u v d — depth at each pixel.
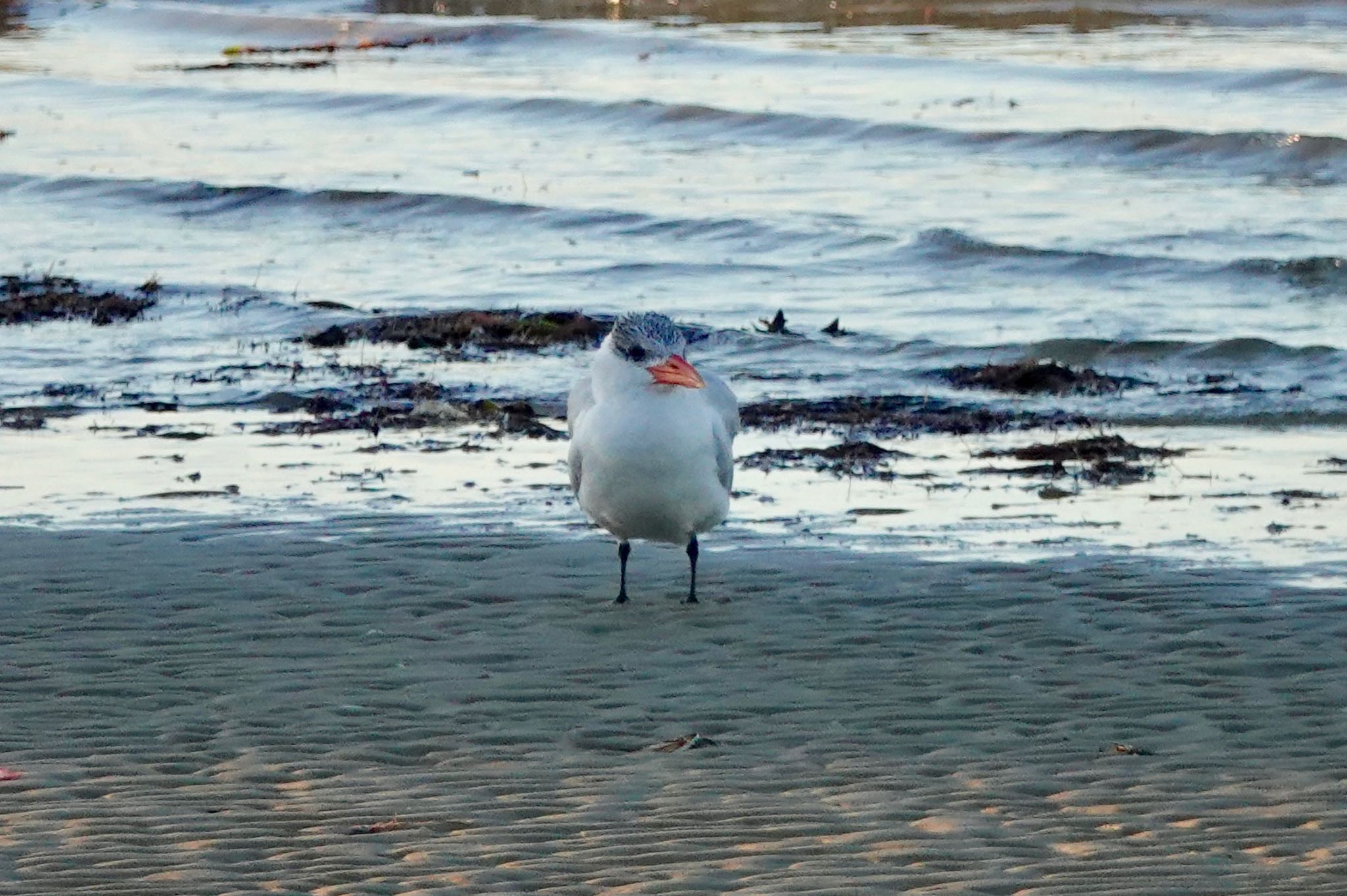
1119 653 11.17
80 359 21.06
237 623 11.82
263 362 20.95
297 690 10.55
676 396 12.05
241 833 8.07
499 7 56.59
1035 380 19.73
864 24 49.56
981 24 48.75
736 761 9.28
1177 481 15.62
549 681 10.73
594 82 41.56
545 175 32.12
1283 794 8.64
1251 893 7.21
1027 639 11.47
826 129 34.62
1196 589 12.44
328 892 7.29
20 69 47.38
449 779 8.98
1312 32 45.44
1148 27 47.19
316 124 38.44
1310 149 30.95
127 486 15.41
